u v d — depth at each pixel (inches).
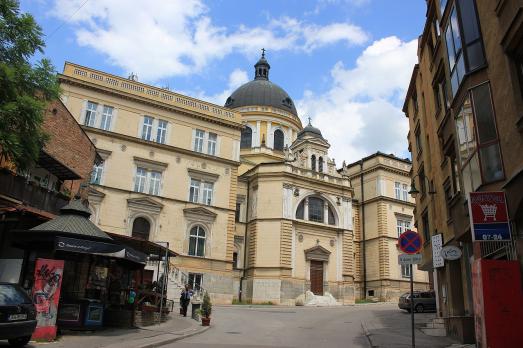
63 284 794.8
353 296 1979.6
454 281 775.7
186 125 1734.7
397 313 1296.8
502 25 482.0
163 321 871.1
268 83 2785.4
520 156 450.0
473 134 535.5
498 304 444.8
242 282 1918.1
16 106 556.4
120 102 1628.9
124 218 1526.8
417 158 1175.6
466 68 552.7
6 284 488.7
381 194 2257.6
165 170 1647.4
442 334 753.0
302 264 1915.6
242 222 2000.5
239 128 1843.0
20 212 699.4
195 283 1596.9
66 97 1539.1
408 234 557.0
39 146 641.6
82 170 1061.1
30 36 595.8
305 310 1443.2
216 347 574.2
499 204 475.8
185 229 1625.2
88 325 641.6
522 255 455.8
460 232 659.4
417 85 1093.1
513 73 467.2
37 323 517.3
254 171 2071.9
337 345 641.0
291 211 1946.4
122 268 865.5
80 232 604.1
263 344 626.2
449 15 621.9
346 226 2078.0
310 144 2150.6
